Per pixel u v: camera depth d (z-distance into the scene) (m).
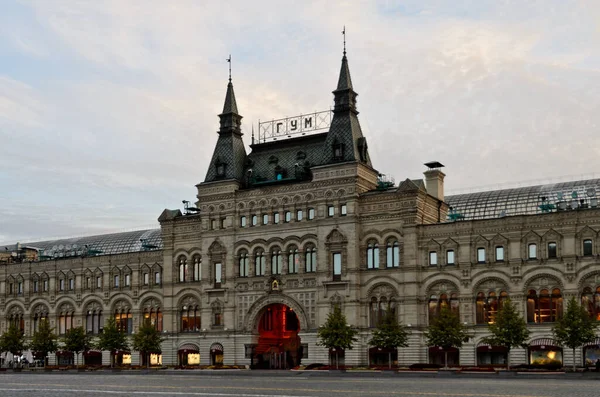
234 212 112.06
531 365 88.94
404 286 99.00
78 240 157.88
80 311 130.12
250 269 109.75
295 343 113.75
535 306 92.56
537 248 92.69
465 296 95.81
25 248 154.88
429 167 109.12
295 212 107.31
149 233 148.38
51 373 106.94
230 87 117.25
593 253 89.50
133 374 98.50
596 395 49.06
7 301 139.00
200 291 114.81
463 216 111.44
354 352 100.94
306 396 49.53
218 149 115.31
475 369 87.06
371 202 102.56
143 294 123.25
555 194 111.06
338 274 103.19
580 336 83.19
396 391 54.25
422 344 97.81
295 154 111.62
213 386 63.09
